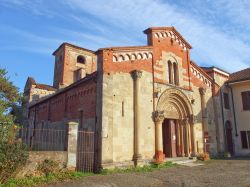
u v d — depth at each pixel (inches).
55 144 876.0
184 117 876.6
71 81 1565.0
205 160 830.5
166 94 806.5
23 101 834.8
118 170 615.5
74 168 560.1
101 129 623.8
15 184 448.5
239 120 1042.7
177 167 688.4
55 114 982.4
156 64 800.9
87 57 1667.1
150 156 716.0
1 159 433.7
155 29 825.5
